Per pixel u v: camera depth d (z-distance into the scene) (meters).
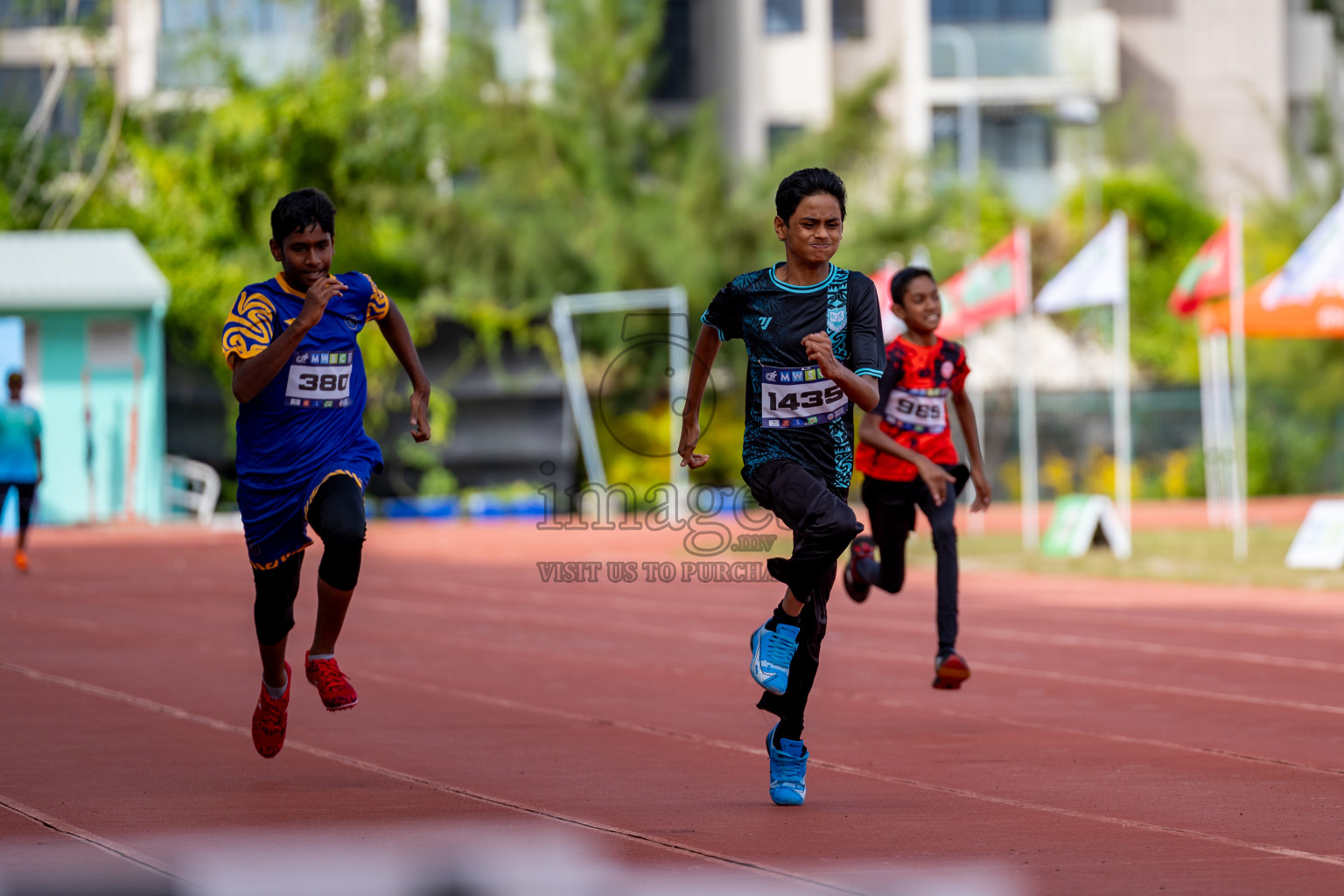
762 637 16.67
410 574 57.00
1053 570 56.25
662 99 140.75
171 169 105.56
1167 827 16.06
